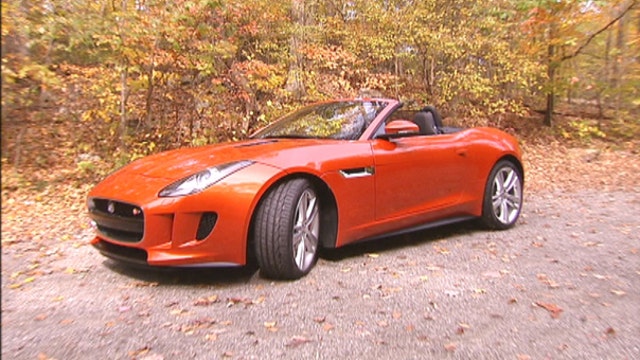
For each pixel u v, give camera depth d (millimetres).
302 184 3412
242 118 7340
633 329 2658
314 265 3758
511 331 2629
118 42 6086
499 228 5004
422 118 4621
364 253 4133
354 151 3807
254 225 3283
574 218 5605
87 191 6578
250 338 2521
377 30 9930
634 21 12242
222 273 3549
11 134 7176
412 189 4195
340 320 2758
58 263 3826
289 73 7949
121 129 7098
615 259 3986
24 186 6504
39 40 6172
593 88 13156
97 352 2350
